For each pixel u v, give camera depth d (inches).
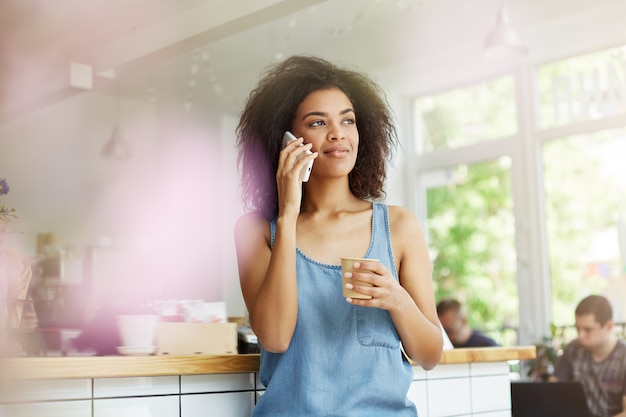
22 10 196.2
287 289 57.7
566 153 208.1
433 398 88.9
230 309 269.9
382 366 60.4
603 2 188.7
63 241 263.6
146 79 268.4
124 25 209.0
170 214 280.5
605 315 161.9
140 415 67.9
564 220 208.5
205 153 275.4
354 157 64.2
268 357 62.2
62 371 62.6
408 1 212.5
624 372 159.5
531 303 213.3
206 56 203.6
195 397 71.3
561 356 170.9
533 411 130.1
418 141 243.9
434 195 239.8
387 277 56.2
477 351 92.5
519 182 217.5
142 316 76.2
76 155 269.3
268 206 65.8
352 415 59.5
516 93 218.1
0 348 62.3
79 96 271.1
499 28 168.9
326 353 59.8
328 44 246.5
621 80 195.0
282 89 65.6
